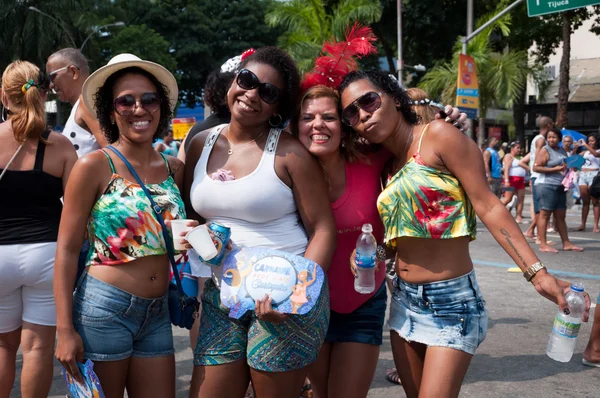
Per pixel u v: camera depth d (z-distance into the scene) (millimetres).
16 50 29891
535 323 5539
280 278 2486
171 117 2850
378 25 27344
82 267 2953
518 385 4086
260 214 2611
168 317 2707
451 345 2527
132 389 2646
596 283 7098
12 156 2969
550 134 9156
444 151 2510
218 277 2627
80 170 2490
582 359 4496
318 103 2686
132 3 37219
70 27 31062
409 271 2660
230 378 2584
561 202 9273
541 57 29531
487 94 22203
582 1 13539
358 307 2928
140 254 2521
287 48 20984
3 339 3107
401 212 2617
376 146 2932
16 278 2963
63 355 2447
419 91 3146
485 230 12102
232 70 3650
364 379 2885
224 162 2725
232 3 39938
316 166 2705
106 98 2672
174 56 38125
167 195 2639
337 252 2906
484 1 26000
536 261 2426
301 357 2547
